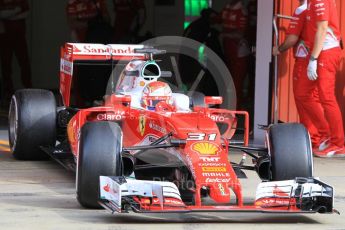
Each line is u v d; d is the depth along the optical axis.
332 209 16.36
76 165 18.98
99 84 30.67
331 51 25.25
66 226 16.52
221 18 34.31
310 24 25.00
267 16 26.91
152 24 41.66
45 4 41.50
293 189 16.61
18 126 22.83
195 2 41.94
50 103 23.00
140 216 17.44
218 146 16.89
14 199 18.92
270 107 26.84
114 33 36.16
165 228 16.42
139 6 36.78
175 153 17.36
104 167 17.19
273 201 16.59
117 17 36.56
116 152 17.25
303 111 26.02
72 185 20.56
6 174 21.72
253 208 15.96
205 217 17.48
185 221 17.08
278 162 17.59
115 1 36.50
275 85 25.94
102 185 16.67
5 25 38.56
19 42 38.91
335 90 27.27
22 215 17.39
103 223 16.78
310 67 24.97
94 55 22.03
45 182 20.86
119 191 15.88
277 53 25.81
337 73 27.25
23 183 20.69
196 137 16.98
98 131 17.38
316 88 25.94
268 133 18.08
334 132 25.78
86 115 20.77
